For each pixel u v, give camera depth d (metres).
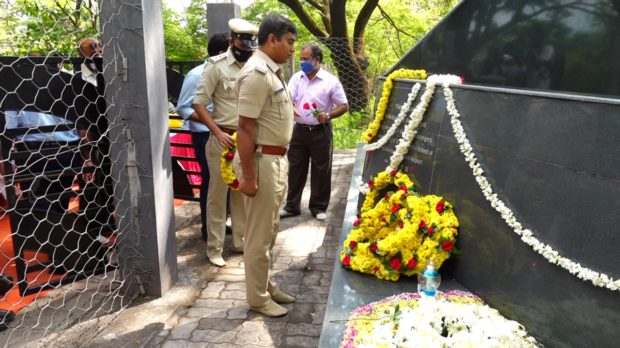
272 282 3.18
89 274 3.28
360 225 2.90
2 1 3.25
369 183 3.26
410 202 2.66
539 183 1.95
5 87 2.74
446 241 2.47
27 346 2.61
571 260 1.75
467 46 3.18
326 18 12.34
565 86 2.45
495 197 2.17
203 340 2.76
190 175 4.86
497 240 2.18
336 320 2.14
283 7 13.30
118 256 3.21
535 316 1.92
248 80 2.58
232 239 4.30
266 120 2.71
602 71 2.26
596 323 1.65
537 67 2.62
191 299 3.26
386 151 3.41
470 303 2.20
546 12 2.55
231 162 3.42
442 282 2.48
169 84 5.22
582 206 1.73
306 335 2.83
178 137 4.80
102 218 3.39
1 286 3.11
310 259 3.98
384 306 2.22
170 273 3.41
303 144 4.82
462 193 2.47
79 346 2.65
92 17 3.46
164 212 3.28
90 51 3.18
